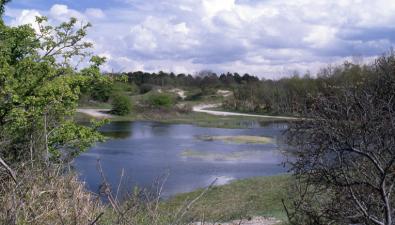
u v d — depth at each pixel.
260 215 13.94
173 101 90.38
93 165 25.61
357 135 4.79
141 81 122.62
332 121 4.85
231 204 16.11
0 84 11.88
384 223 4.89
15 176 4.52
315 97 5.17
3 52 12.76
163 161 29.56
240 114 83.62
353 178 5.10
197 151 35.00
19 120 10.10
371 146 4.90
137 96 93.69
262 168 27.50
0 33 12.93
